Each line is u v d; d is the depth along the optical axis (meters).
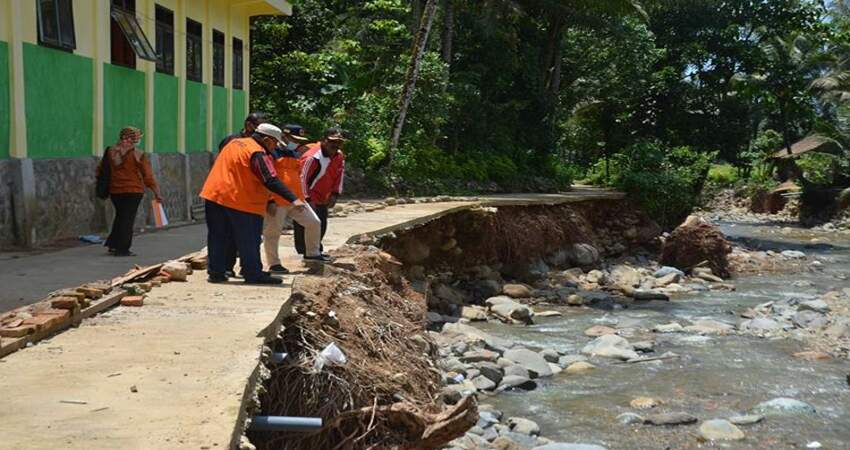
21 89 11.34
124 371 4.98
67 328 6.21
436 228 17.27
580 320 15.66
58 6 12.39
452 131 29.56
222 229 8.44
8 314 6.14
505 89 32.78
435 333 13.26
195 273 9.11
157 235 13.68
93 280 8.68
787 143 43.50
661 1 38.91
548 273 20.41
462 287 17.84
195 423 4.03
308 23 28.14
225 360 5.26
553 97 34.38
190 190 17.31
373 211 17.28
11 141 11.24
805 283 21.23
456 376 10.77
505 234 19.81
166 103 16.34
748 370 11.80
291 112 24.95
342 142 10.32
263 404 6.07
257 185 8.32
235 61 20.81
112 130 14.16
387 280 10.80
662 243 27.47
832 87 42.41
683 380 11.28
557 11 32.78
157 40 16.00
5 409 4.20
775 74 42.19
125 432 3.88
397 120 24.94
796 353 12.82
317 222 9.27
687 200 29.28
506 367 11.48
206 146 18.62
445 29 29.30
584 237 23.89
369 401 6.41
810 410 9.87
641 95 41.41
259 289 8.00
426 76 26.91
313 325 7.04
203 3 18.17
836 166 41.16
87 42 13.35
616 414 9.79
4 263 9.95
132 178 10.73
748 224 39.75
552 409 9.99
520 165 31.25
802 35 44.97
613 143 43.16
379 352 7.31
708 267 22.58
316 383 6.23
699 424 9.41
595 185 37.34
